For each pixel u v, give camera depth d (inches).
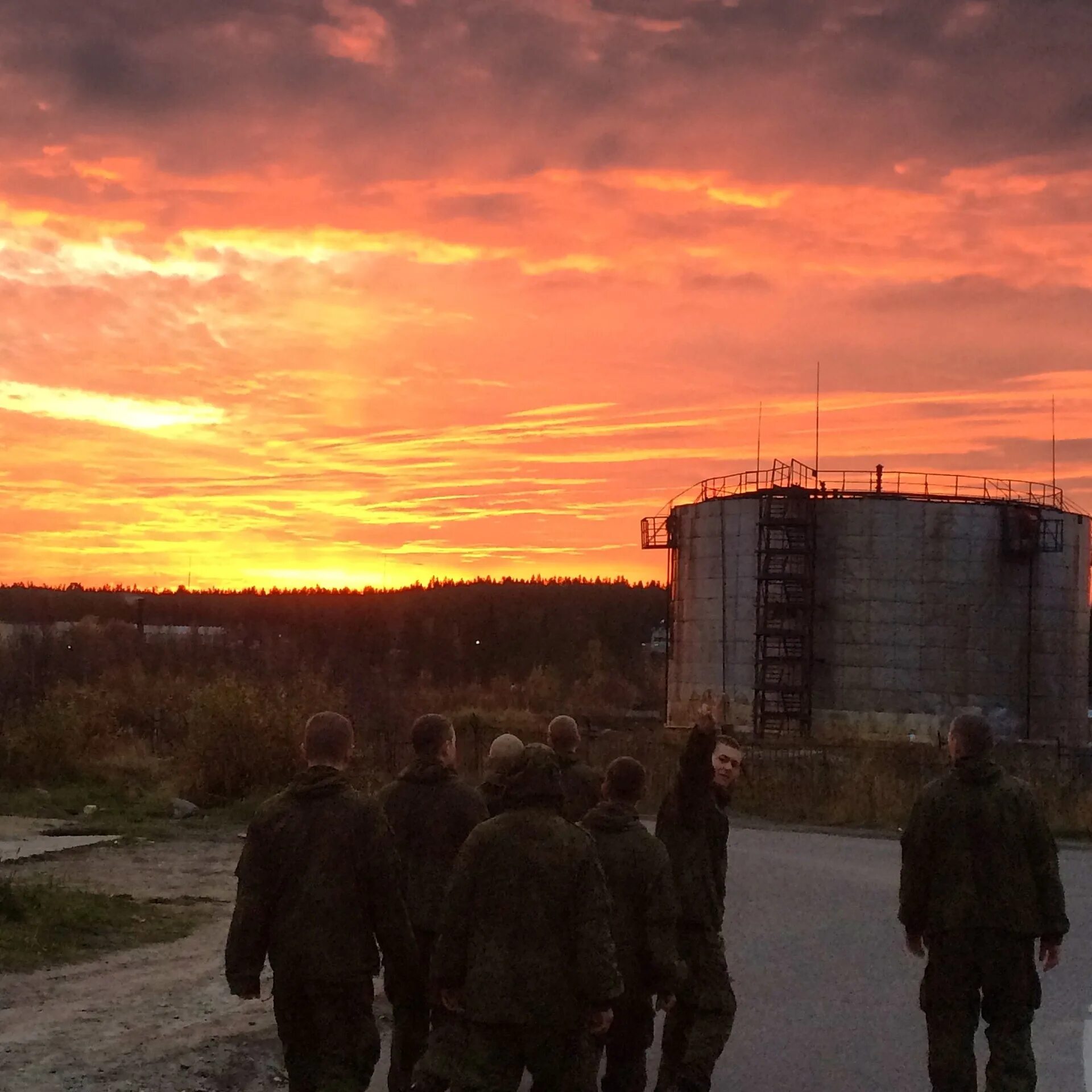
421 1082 283.6
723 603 2476.6
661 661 4918.8
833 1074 346.6
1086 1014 428.8
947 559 2383.1
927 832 316.5
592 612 5693.9
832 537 2397.9
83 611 6033.5
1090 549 2511.1
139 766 1283.2
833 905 658.2
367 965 277.9
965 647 2373.3
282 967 276.5
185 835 912.9
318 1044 278.4
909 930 320.8
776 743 2007.9
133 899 636.7
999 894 309.3
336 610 6063.0
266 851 279.9
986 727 319.9
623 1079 303.6
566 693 3641.7
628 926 295.4
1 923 531.2
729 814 1159.0
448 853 322.7
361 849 278.8
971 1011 313.0
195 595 6476.4
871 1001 435.8
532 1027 251.4
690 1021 324.2
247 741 1104.2
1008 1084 304.5
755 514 2436.0
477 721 1582.2
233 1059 356.5
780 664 2390.5
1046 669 2400.3
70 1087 326.0
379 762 1312.7
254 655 3368.6
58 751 1210.0
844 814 1122.7
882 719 2348.7
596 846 265.9
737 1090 332.8
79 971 466.9
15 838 892.0
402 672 4456.2
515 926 253.4
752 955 522.0
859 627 2375.7
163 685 1839.3
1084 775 1323.8
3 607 5905.5
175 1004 419.5
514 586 5974.4
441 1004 300.5
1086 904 679.7
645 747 1439.5
